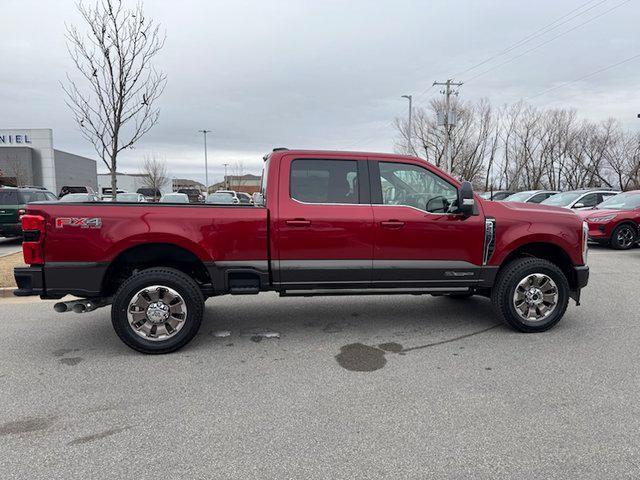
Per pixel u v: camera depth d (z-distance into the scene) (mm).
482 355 4297
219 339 4805
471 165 41281
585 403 3318
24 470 2549
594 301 6324
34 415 3186
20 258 9531
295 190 4523
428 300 6465
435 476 2498
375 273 4633
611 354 4301
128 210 4227
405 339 4785
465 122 39875
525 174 47031
